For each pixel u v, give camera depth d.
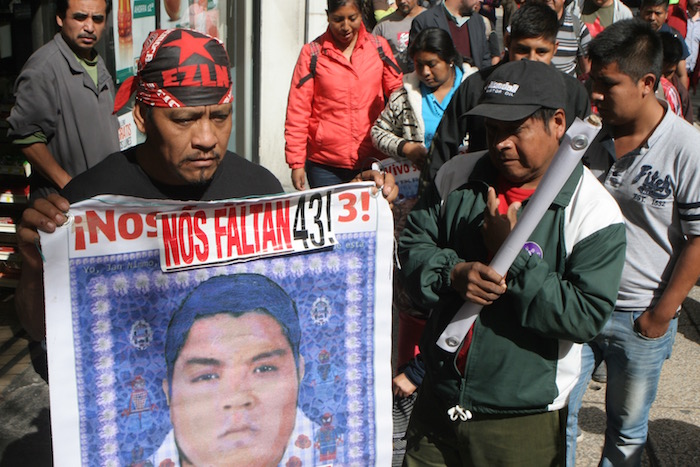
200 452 2.18
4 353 4.67
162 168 2.20
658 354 3.16
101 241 2.01
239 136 7.59
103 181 2.20
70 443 2.05
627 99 2.93
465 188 2.59
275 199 2.13
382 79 5.34
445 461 2.71
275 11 7.24
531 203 2.16
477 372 2.46
